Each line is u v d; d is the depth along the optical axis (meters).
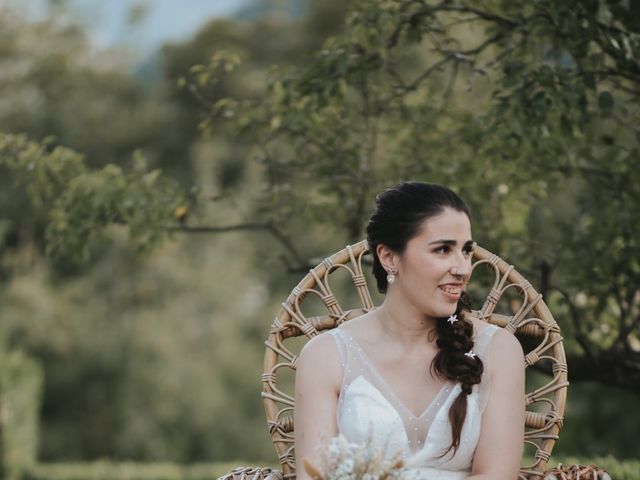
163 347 22.86
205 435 22.73
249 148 25.66
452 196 3.72
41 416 22.92
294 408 3.86
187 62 28.06
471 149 6.20
